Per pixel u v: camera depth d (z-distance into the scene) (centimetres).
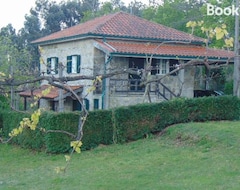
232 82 3259
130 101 2897
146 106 2327
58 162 1986
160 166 1725
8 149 2364
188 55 2902
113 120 2278
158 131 2347
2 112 2575
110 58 2772
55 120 2177
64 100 2945
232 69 3284
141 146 2150
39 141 2266
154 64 2992
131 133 2297
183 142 2103
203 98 2442
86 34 2961
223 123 2338
